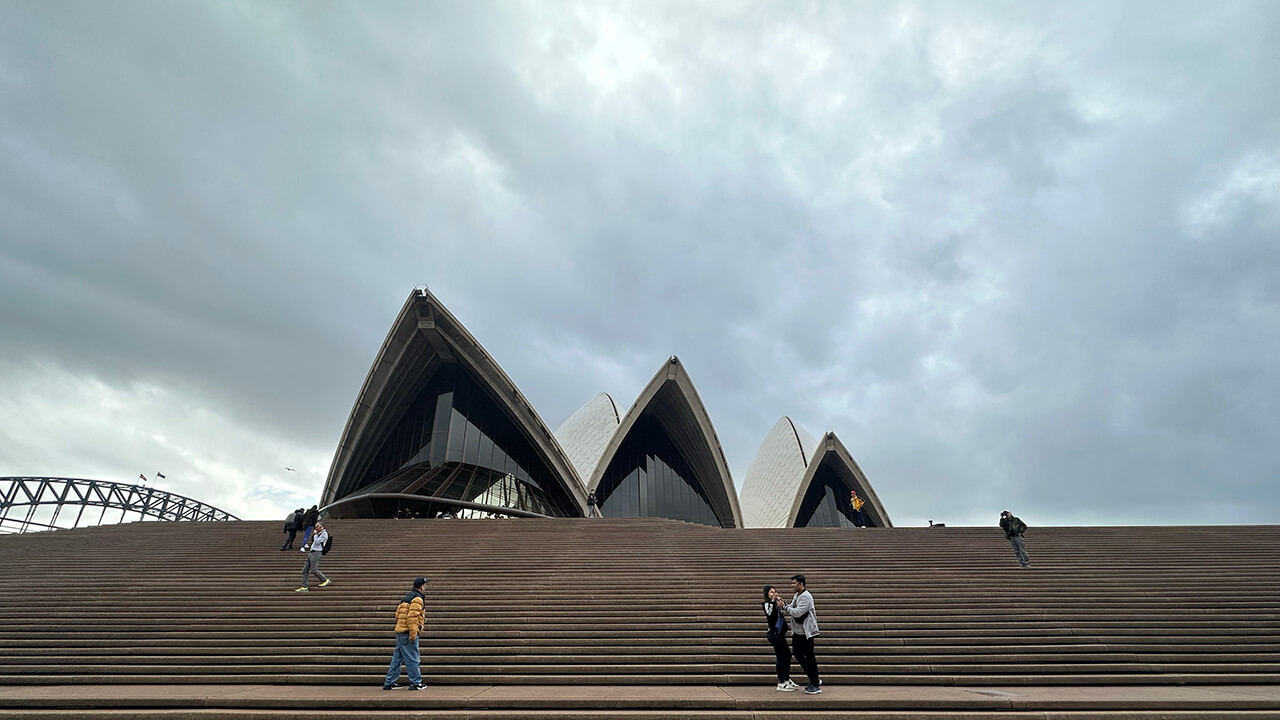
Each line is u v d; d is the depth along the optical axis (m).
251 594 9.98
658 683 6.94
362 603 9.52
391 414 29.86
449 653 7.75
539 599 9.67
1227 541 14.37
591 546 13.48
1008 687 6.80
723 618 8.87
